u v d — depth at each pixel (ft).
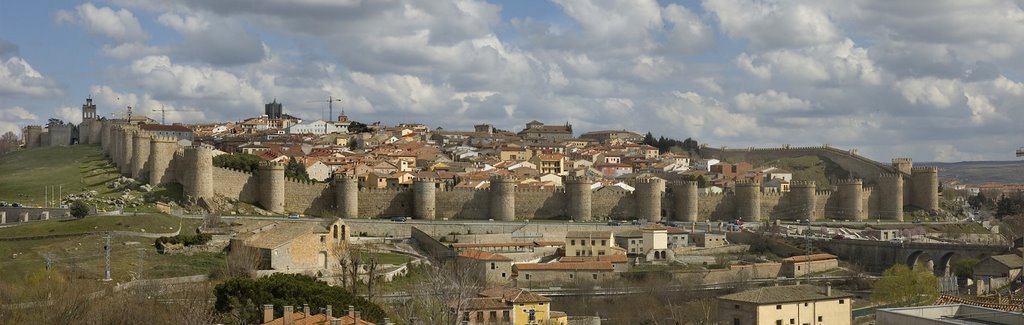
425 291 481.46
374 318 414.00
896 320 329.52
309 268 584.40
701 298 597.11
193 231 654.94
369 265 574.15
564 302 599.57
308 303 398.42
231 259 554.87
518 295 496.23
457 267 647.15
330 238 608.60
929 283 609.83
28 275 481.87
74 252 564.71
